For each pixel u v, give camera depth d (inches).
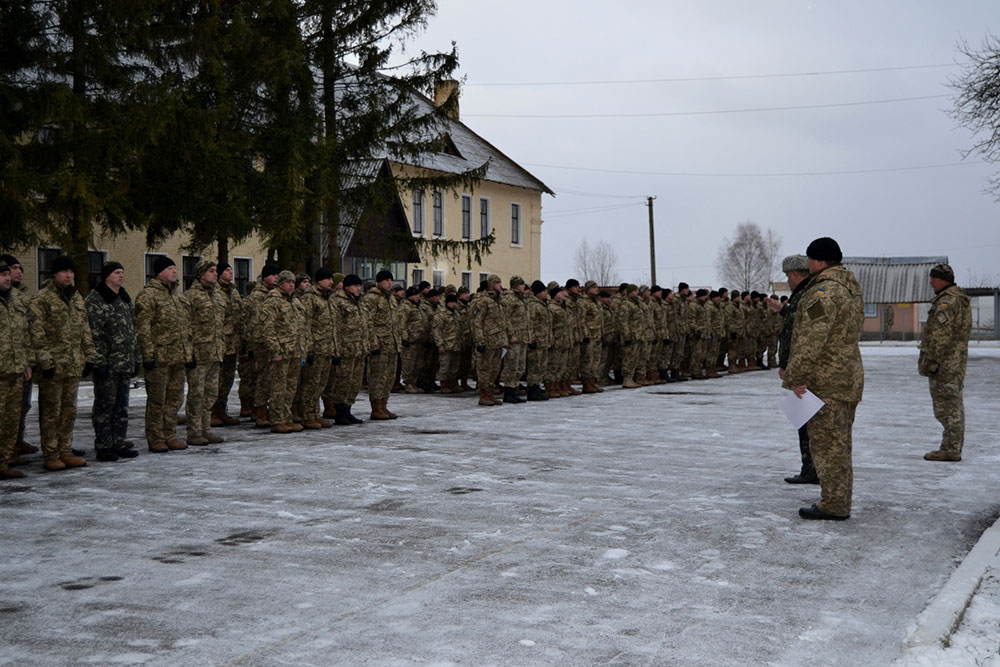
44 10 762.2
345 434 455.5
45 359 340.8
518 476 332.8
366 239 1121.4
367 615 178.1
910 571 209.9
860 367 259.0
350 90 1007.0
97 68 782.5
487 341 597.9
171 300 396.2
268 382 488.4
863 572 208.7
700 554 223.5
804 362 254.2
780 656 157.4
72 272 355.3
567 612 179.8
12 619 176.9
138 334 386.3
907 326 2073.1
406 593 192.2
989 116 962.7
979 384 795.4
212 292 425.1
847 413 259.8
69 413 356.8
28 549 229.3
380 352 516.1
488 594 191.5
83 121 745.0
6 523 258.1
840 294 253.9
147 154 820.0
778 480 325.1
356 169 1009.5
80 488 311.9
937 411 370.3
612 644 162.4
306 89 936.3
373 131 976.3
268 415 493.0
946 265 371.6
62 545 233.1
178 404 405.7
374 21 957.8
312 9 935.7
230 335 493.7
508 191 1811.0
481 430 469.4
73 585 199.0
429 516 266.1
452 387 702.5
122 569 211.2
